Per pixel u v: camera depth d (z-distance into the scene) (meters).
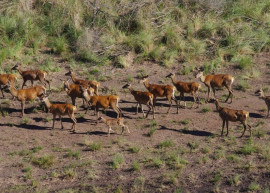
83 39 64.75
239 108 49.41
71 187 34.75
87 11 72.06
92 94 49.22
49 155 39.16
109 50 64.19
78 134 43.81
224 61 63.00
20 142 42.00
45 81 55.41
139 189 34.16
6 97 53.56
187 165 37.50
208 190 33.84
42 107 49.78
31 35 67.69
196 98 53.00
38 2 73.69
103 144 41.50
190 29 67.38
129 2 73.38
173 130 44.34
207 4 72.62
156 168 37.16
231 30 67.56
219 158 38.34
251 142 40.78
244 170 36.41
